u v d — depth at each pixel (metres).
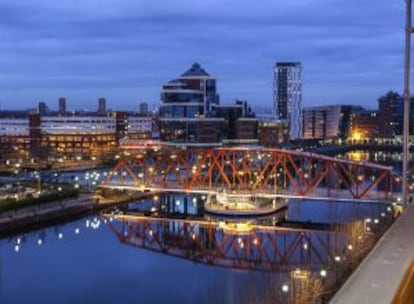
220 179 191.25
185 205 177.25
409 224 57.66
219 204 156.00
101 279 95.75
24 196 145.00
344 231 111.12
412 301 36.09
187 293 85.12
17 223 131.00
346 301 35.81
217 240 124.31
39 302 83.12
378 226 96.00
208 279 91.38
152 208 169.50
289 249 110.25
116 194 176.62
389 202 135.50
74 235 133.12
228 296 78.31
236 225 139.25
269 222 141.50
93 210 160.00
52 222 142.88
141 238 129.38
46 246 121.81
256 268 96.44
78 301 83.56
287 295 66.56
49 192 154.38
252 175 184.62
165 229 139.00
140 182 169.50
